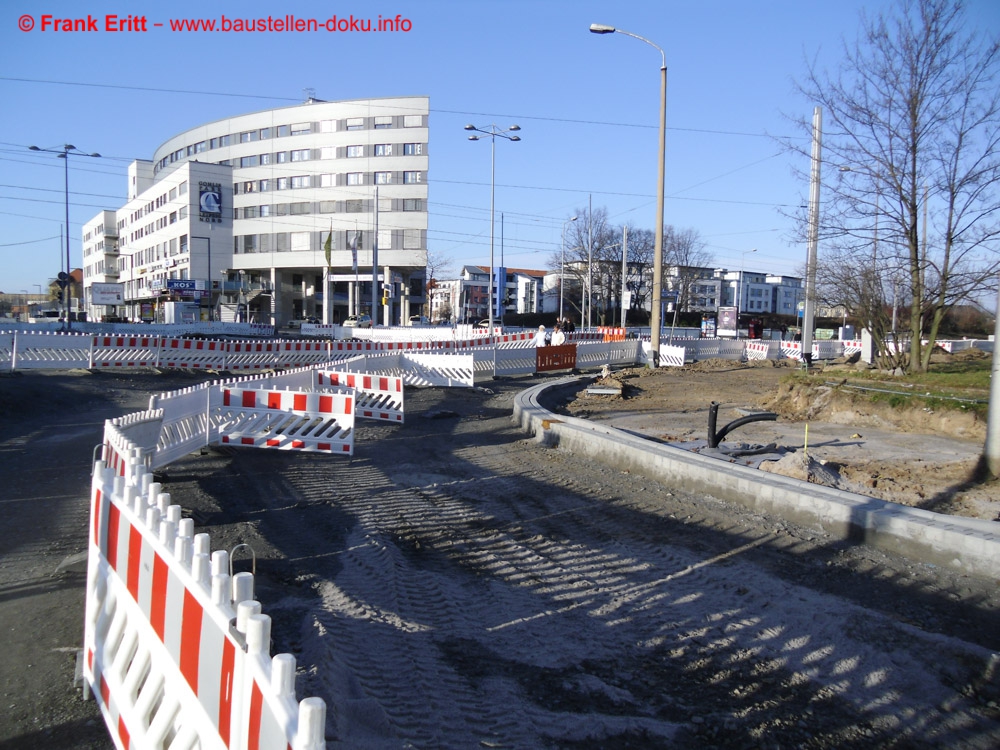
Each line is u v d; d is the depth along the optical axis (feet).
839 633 16.79
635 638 16.67
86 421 45.34
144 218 280.92
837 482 28.22
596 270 222.28
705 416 49.47
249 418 35.96
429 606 18.22
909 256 55.26
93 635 12.92
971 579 19.98
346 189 215.72
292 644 15.23
